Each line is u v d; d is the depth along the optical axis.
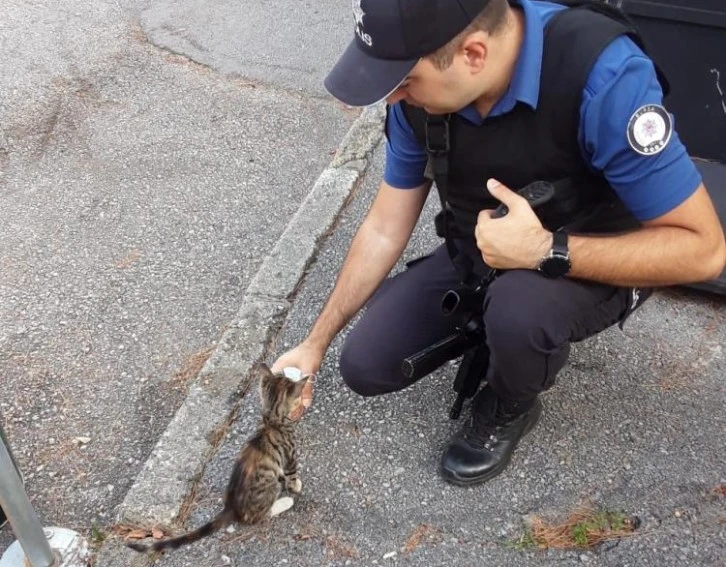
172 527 2.40
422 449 2.61
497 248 2.04
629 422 2.67
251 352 2.94
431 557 2.29
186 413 2.71
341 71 1.88
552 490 2.47
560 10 1.99
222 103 4.54
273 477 2.30
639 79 1.88
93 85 4.68
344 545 2.33
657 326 3.04
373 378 2.49
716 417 2.68
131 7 5.53
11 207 3.79
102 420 2.78
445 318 2.47
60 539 2.31
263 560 2.30
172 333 3.12
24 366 2.98
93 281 3.37
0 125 4.32
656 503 2.42
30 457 2.65
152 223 3.69
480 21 1.80
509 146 2.04
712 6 2.97
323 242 3.48
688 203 1.97
